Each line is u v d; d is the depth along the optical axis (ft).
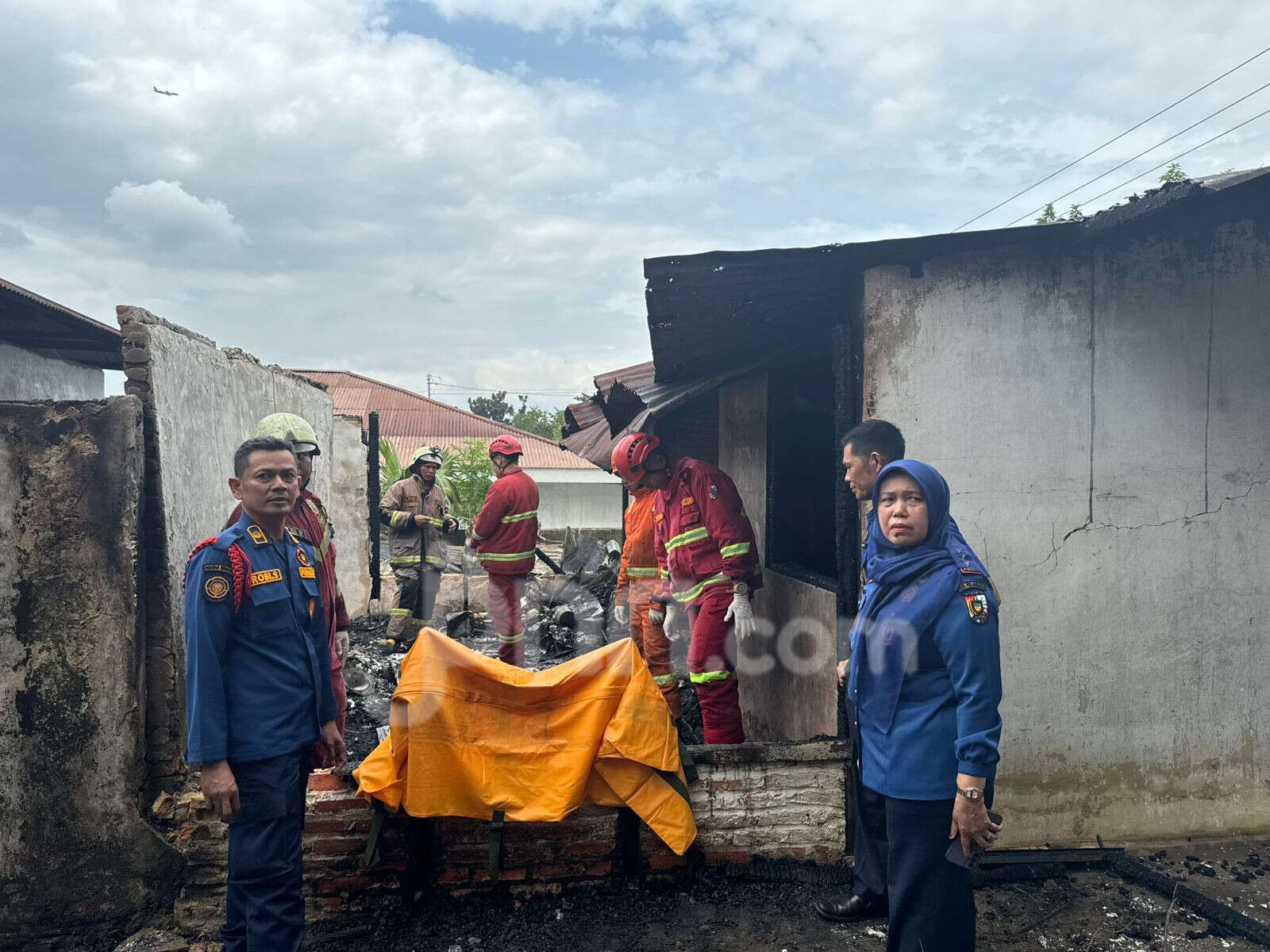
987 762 6.84
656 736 9.90
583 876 10.37
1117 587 11.30
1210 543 11.46
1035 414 11.05
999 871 10.58
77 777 9.64
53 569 9.57
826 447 14.19
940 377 10.88
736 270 10.49
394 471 37.17
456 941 9.43
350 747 13.70
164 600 10.25
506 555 18.26
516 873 10.26
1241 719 11.62
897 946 7.54
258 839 7.91
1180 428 11.35
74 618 9.60
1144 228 10.78
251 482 8.18
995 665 7.02
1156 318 11.23
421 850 10.01
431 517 21.74
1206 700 11.52
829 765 10.89
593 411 24.58
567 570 27.84
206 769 7.57
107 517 9.65
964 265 10.83
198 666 7.55
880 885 9.37
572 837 10.28
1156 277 11.21
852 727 8.66
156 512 10.27
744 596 12.98
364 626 24.94
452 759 9.43
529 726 9.87
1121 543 11.27
